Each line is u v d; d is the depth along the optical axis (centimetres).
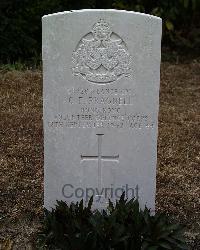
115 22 159
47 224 164
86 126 168
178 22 385
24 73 311
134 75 163
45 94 164
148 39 160
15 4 331
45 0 342
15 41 330
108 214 173
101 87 164
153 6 376
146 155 171
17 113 264
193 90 311
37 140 239
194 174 213
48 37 159
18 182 203
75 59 162
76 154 170
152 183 174
